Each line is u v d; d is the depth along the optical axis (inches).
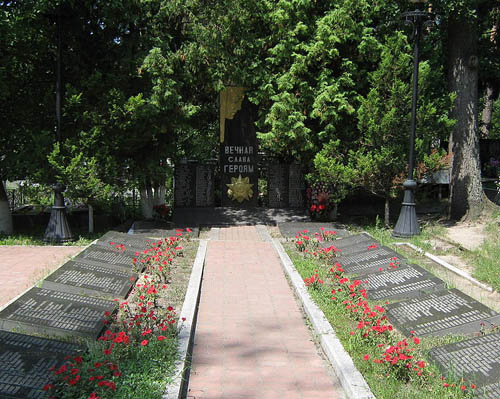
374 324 251.6
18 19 494.3
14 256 433.4
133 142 549.3
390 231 544.1
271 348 248.2
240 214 638.5
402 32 585.3
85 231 574.2
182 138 667.4
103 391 182.9
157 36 556.1
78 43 557.0
